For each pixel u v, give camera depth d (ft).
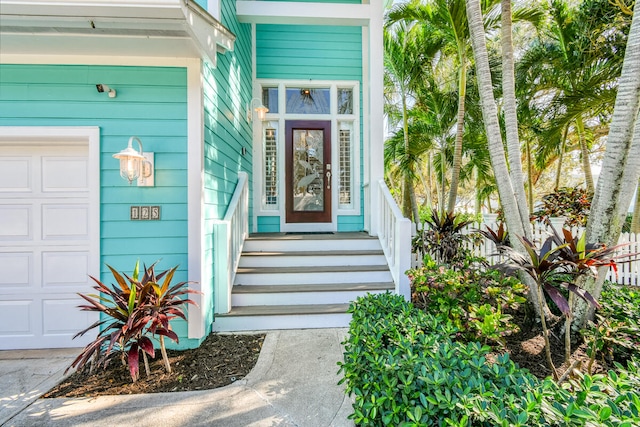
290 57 17.35
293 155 17.56
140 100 9.23
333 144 17.65
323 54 17.47
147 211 9.26
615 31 15.89
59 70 9.09
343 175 17.99
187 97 9.31
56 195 9.58
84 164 9.61
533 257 6.77
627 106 8.05
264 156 17.65
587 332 7.74
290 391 7.18
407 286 11.25
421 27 18.89
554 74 18.61
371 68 14.66
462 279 9.36
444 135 21.99
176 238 9.34
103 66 9.18
